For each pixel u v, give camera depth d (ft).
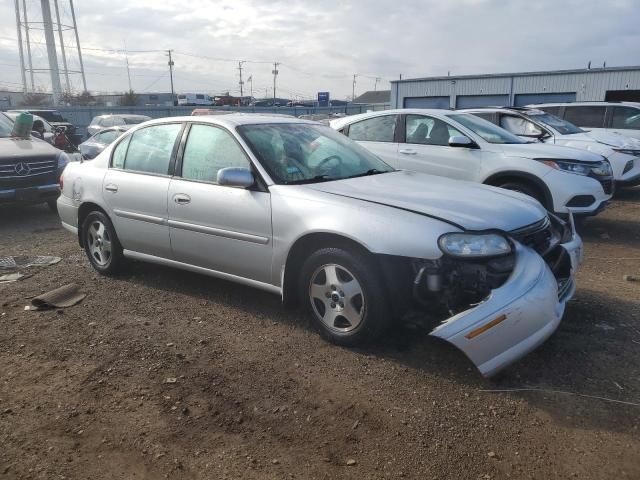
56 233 25.38
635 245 22.93
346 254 12.10
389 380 11.27
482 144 23.90
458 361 11.94
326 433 9.61
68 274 18.53
